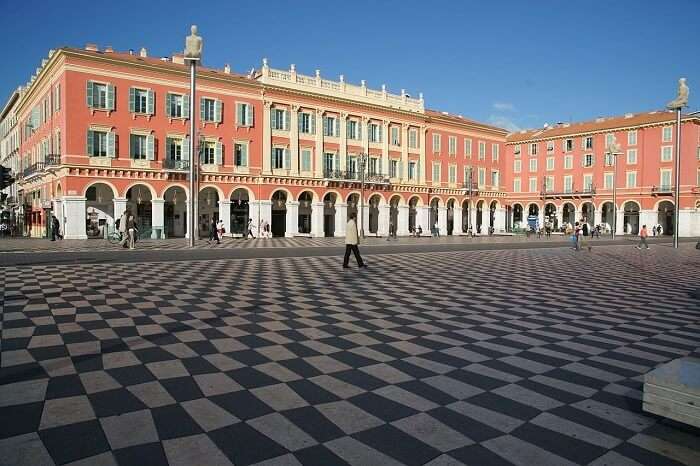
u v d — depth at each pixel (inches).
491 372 218.5
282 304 379.6
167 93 1587.1
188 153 1624.0
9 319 312.7
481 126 2532.0
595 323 323.9
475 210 2554.1
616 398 188.5
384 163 2154.3
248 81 1755.7
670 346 266.7
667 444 151.1
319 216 1936.5
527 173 2989.7
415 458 140.5
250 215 1766.7
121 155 1504.7
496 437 154.6
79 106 1434.5
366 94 2097.7
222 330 291.1
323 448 145.7
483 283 522.3
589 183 2723.9
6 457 137.6
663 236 2364.7
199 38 989.2
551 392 194.4
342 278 550.0
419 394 190.5
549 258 888.9
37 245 1109.1
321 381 204.1
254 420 164.6
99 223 1561.3
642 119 2566.4
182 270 602.9
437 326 310.2
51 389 190.1
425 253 978.7
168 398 182.9
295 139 1875.0
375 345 262.4
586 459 141.3
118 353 239.8
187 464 135.3
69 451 141.5
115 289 438.9
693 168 2409.0
